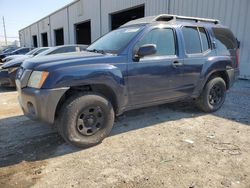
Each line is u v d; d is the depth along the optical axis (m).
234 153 3.51
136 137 4.07
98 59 3.66
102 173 3.00
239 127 4.55
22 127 4.54
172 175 2.95
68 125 3.43
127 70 3.87
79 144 3.56
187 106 5.90
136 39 4.03
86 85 3.66
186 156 3.42
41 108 3.29
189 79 4.76
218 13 10.50
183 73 4.62
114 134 4.19
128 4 16.45
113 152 3.54
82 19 23.44
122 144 3.80
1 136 4.12
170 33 4.52
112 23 19.31
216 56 5.20
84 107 3.51
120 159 3.33
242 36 9.76
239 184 2.78
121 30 4.64
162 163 3.23
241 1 9.60
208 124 4.70
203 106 5.29
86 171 3.04
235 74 5.79
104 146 3.73
